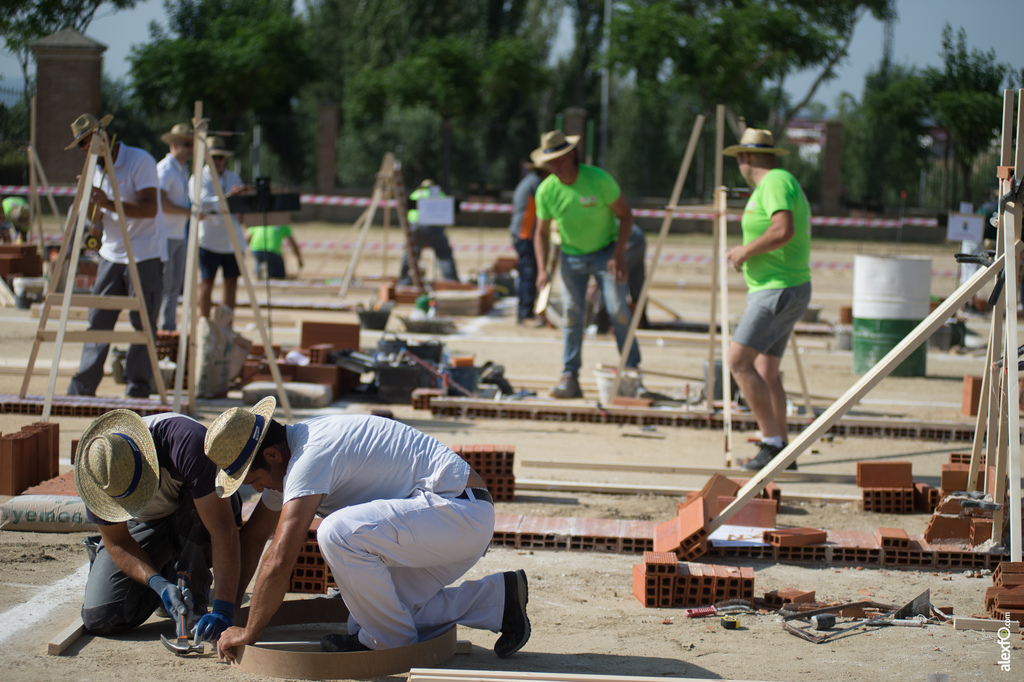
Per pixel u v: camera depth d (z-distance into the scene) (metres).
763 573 5.05
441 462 3.78
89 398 7.83
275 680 3.55
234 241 7.30
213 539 3.79
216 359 8.52
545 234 9.16
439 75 35.47
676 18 34.69
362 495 3.71
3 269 14.78
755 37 34.00
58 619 4.11
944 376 11.25
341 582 3.62
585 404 8.90
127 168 7.71
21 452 5.60
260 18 35.47
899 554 5.21
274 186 31.23
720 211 7.90
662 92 36.06
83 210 6.71
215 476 3.76
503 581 3.89
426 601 3.86
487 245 27.58
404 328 13.24
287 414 7.46
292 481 3.55
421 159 37.44
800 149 40.75
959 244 25.53
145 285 7.99
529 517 5.65
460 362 9.13
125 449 3.69
